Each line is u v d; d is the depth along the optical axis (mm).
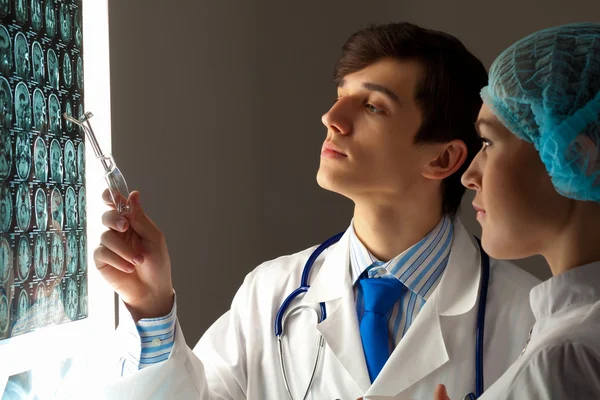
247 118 1849
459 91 1227
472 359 1163
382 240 1248
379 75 1195
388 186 1192
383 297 1223
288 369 1238
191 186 1646
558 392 643
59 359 1118
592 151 720
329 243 1372
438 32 1261
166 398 1140
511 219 780
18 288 995
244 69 1846
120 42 1412
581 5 1928
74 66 1202
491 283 1255
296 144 1983
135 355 1146
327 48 2037
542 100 767
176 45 1602
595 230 750
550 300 760
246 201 1839
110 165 1075
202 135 1687
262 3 1910
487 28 1984
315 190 2018
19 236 998
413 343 1152
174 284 1590
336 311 1230
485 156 836
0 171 949
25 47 1029
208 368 1322
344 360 1167
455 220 1333
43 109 1082
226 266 1763
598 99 744
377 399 906
